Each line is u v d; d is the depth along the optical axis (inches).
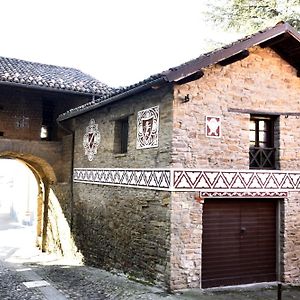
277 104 423.2
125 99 449.1
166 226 372.5
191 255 372.8
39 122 659.4
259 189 404.2
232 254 399.5
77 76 687.7
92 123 548.4
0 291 381.7
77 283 416.2
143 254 410.6
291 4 614.5
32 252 732.0
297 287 406.6
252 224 412.2
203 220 386.9
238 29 668.7
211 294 363.6
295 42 408.8
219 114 393.1
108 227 490.0
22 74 591.8
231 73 402.3
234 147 397.7
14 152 614.5
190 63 355.3
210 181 382.6
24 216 1254.9
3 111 633.0
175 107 372.8
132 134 440.8
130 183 439.8
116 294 359.9
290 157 424.2
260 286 401.7
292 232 420.8
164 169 378.0
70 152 617.6
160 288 376.2
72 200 602.5
